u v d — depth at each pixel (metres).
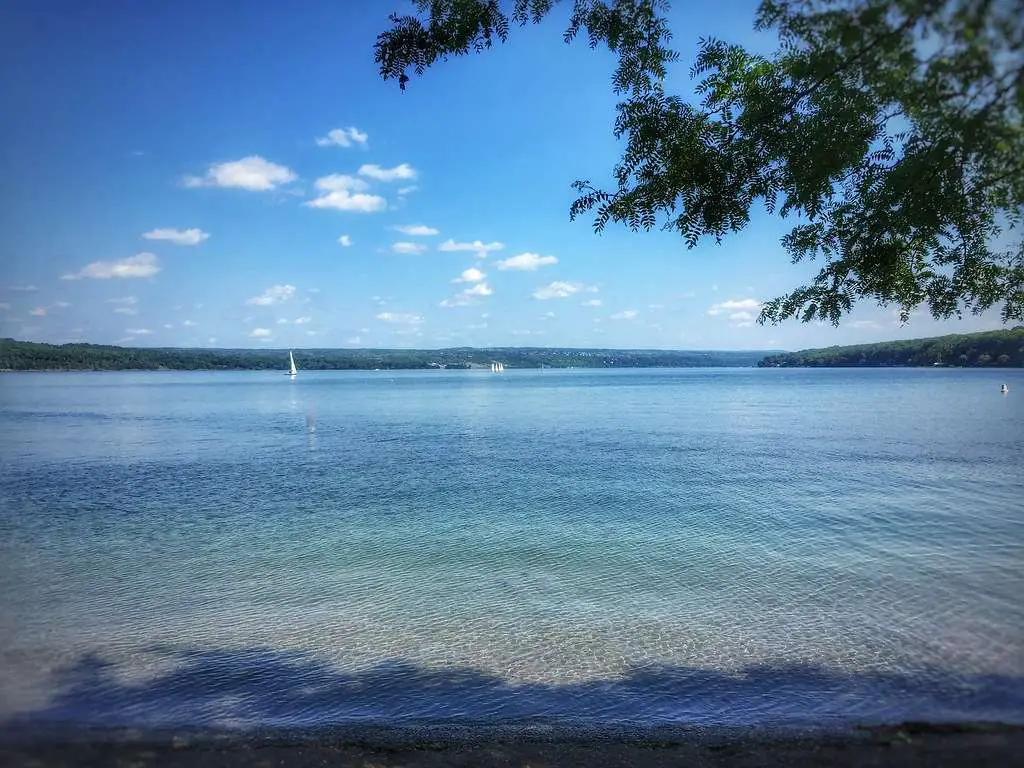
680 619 9.80
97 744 5.89
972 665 7.92
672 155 6.08
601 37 6.40
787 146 5.62
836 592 10.85
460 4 6.20
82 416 60.88
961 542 13.98
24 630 9.66
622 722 6.50
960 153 4.77
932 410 58.41
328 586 11.66
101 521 17.28
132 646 9.01
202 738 6.05
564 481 22.72
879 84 4.74
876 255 5.82
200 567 12.93
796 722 6.36
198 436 41.75
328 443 36.75
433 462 28.22
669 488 21.12
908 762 5.14
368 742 5.93
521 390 117.88
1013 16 3.72
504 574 12.23
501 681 7.77
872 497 19.20
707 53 5.86
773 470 24.78
